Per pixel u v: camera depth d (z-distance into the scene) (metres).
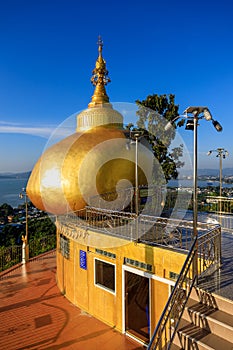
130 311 7.80
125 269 7.60
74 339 7.37
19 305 9.37
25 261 13.71
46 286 10.99
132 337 7.37
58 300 9.77
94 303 8.62
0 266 13.42
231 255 6.81
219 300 4.64
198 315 4.53
